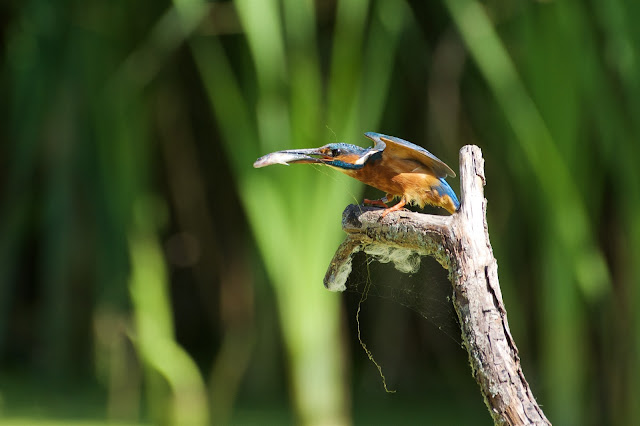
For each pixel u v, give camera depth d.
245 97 9.80
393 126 11.16
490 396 2.80
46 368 11.95
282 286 9.16
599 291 10.01
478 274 2.98
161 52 10.52
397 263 3.89
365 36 10.51
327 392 9.17
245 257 12.44
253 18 8.79
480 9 9.10
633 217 9.55
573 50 9.32
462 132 11.23
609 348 10.51
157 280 10.35
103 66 10.85
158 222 12.33
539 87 9.41
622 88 9.41
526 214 10.98
